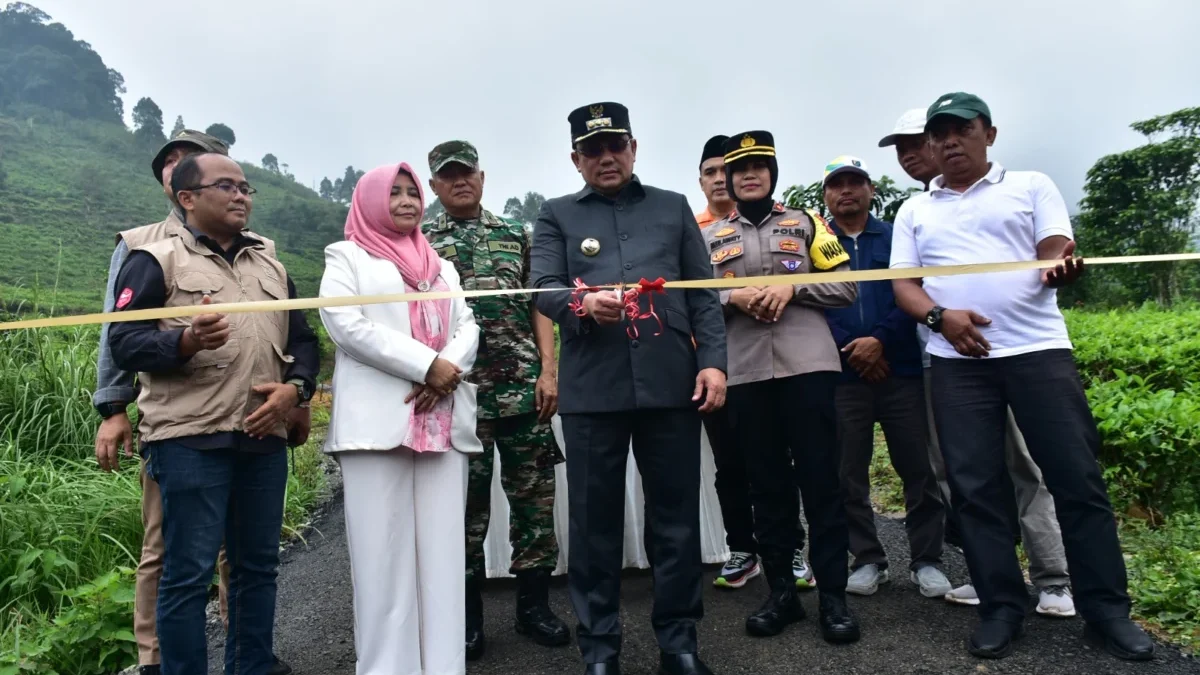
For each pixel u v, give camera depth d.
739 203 3.25
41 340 5.59
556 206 2.81
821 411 2.88
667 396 2.54
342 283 2.59
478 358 3.15
